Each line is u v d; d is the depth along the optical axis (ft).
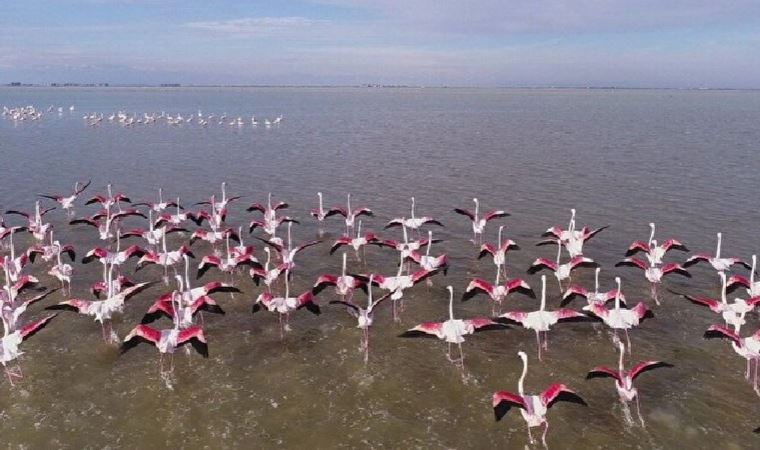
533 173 180.24
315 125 360.69
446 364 69.05
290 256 91.71
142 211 140.26
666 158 206.28
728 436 56.08
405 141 268.82
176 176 180.04
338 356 71.05
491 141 266.16
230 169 192.54
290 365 68.90
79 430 57.47
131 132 308.60
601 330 76.69
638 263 82.53
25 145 248.32
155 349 72.59
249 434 56.85
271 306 71.87
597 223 124.57
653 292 85.20
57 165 196.95
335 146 250.57
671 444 55.06
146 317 67.36
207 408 60.80
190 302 73.82
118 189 161.48
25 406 61.16
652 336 75.10
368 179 174.70
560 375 66.49
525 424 58.23
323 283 77.36
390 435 56.65
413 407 61.00
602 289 90.02
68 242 114.83
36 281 80.79
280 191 159.84
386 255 107.76
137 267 89.81
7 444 55.47
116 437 56.49
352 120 404.77
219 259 86.58
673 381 65.10
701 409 60.08
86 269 99.50
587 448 54.70
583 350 71.82
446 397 62.69
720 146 238.48
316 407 61.00
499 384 64.95
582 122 374.22
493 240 115.14
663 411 59.88
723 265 83.76
